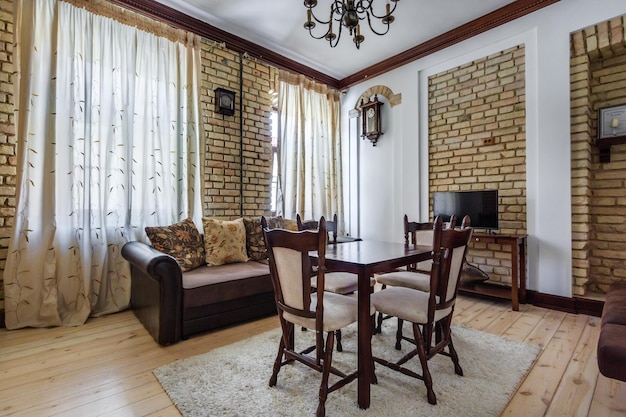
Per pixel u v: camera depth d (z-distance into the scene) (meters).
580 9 2.92
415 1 3.18
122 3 2.94
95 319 2.72
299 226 2.76
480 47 3.60
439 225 1.61
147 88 3.09
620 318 1.63
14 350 2.13
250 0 3.12
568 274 2.97
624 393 1.65
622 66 2.97
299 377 1.81
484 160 3.60
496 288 3.33
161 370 1.86
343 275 2.48
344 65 4.60
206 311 2.46
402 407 1.54
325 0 3.10
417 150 4.18
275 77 4.21
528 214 3.23
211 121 3.61
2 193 2.47
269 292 2.86
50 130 2.54
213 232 3.11
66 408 1.52
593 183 3.13
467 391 1.67
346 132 5.13
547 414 1.49
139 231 3.03
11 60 2.51
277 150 4.23
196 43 3.42
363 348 1.55
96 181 2.78
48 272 2.52
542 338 2.35
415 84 4.20
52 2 2.59
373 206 4.77
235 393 1.65
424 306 1.72
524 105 3.29
